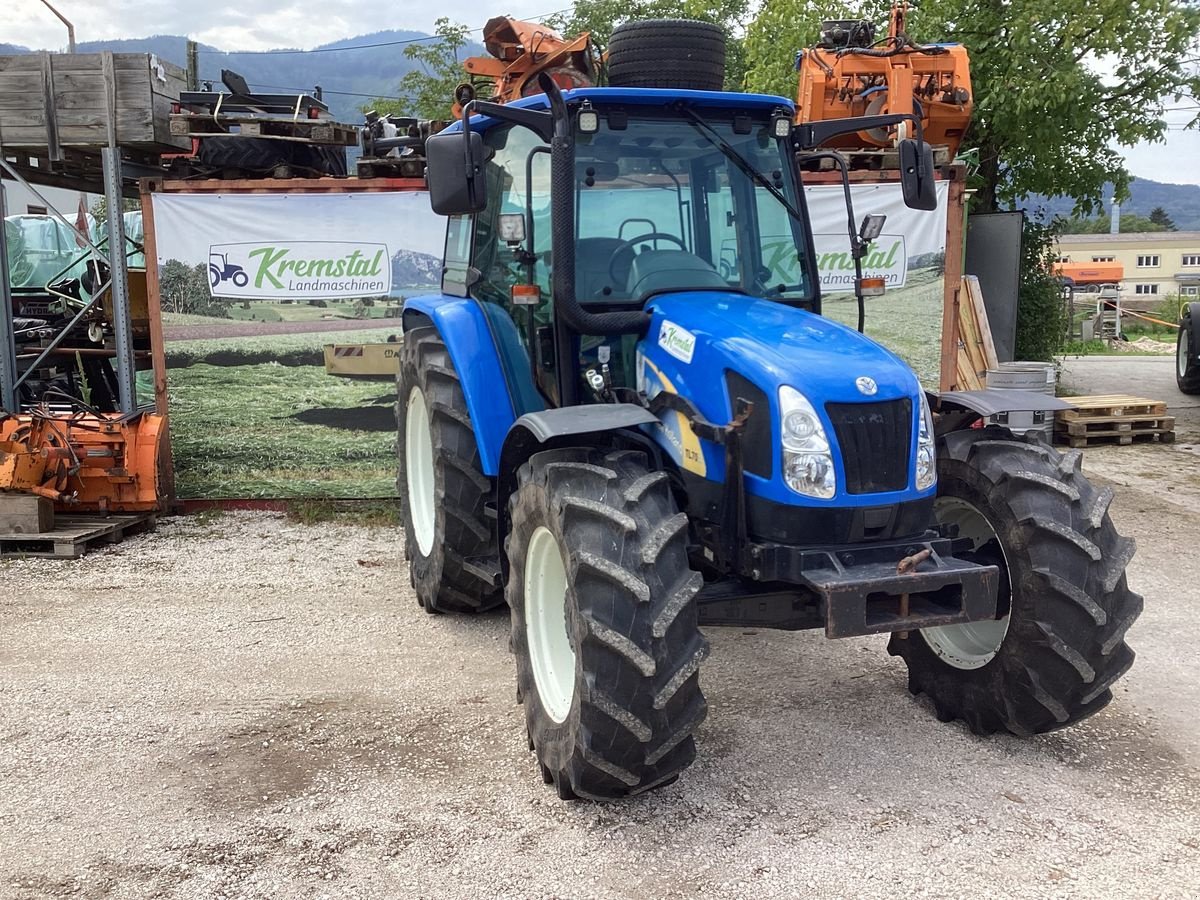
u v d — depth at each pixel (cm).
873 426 343
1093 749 392
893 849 321
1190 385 1356
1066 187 1332
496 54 797
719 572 375
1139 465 924
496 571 491
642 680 313
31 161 898
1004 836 329
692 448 365
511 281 465
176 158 788
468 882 307
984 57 1227
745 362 347
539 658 371
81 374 934
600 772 326
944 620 339
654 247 407
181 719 426
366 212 768
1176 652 495
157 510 750
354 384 784
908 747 393
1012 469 376
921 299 836
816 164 830
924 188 415
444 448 502
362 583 620
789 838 329
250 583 619
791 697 441
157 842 332
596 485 337
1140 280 8444
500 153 480
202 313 771
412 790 364
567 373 402
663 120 409
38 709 436
